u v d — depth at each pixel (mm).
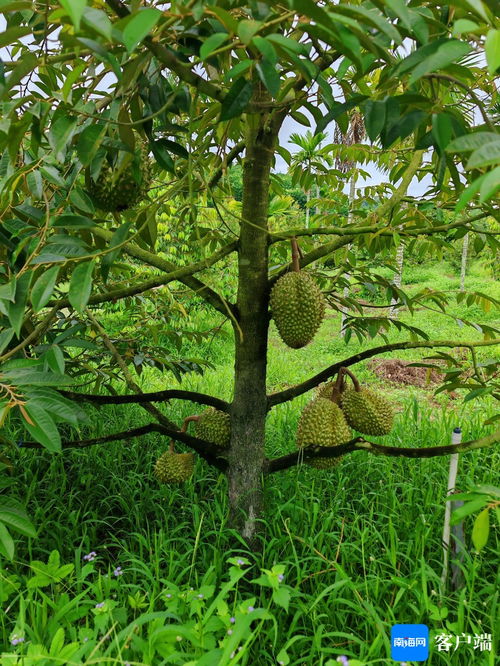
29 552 2223
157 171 2658
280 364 7656
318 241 3369
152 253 2053
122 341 3137
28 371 1306
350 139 8328
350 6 810
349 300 2631
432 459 3129
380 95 1538
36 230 1471
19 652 1505
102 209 1802
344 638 1893
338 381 2229
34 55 1064
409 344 2148
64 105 1284
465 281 15680
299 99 1528
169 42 1138
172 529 2629
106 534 2775
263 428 2283
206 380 5754
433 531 2514
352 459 3242
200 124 2014
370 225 2205
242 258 2080
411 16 958
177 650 1661
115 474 3188
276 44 927
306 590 2160
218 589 2064
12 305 1257
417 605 2006
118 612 1723
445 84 1424
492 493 1087
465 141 738
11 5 936
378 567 2250
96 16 760
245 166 2002
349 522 2656
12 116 1353
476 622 1972
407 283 16953
